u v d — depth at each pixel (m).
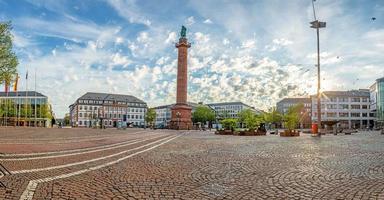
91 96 162.50
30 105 133.50
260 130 51.22
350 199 7.32
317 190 8.24
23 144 24.58
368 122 145.88
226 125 54.53
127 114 168.38
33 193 8.01
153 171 11.49
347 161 13.95
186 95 98.62
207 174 10.82
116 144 25.73
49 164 13.27
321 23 41.16
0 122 122.06
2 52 31.62
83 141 29.36
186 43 98.31
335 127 66.00
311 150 19.62
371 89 137.88
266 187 8.69
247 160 14.59
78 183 9.30
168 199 7.48
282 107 168.25
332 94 146.75
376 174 10.55
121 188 8.65
